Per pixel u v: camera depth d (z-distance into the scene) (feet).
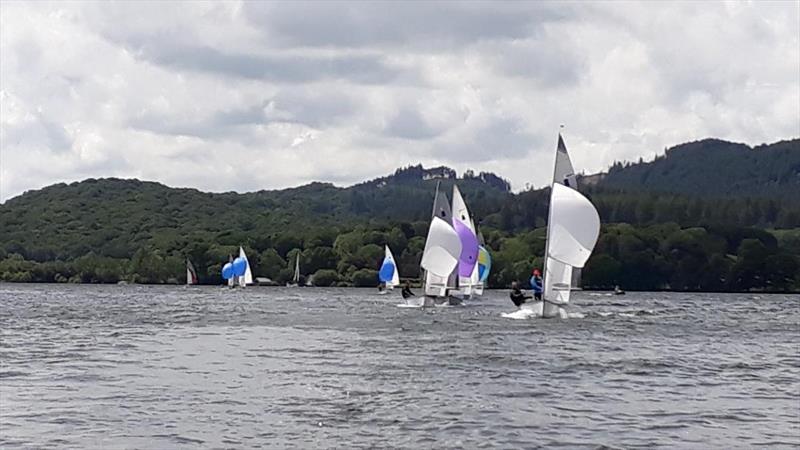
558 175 217.77
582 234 216.54
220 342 172.65
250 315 270.46
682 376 123.13
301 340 175.52
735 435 83.76
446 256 289.33
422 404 96.43
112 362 136.98
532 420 88.22
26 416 90.38
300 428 84.12
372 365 130.93
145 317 263.90
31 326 223.30
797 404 100.83
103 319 254.27
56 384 112.57
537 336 181.78
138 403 97.71
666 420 89.86
